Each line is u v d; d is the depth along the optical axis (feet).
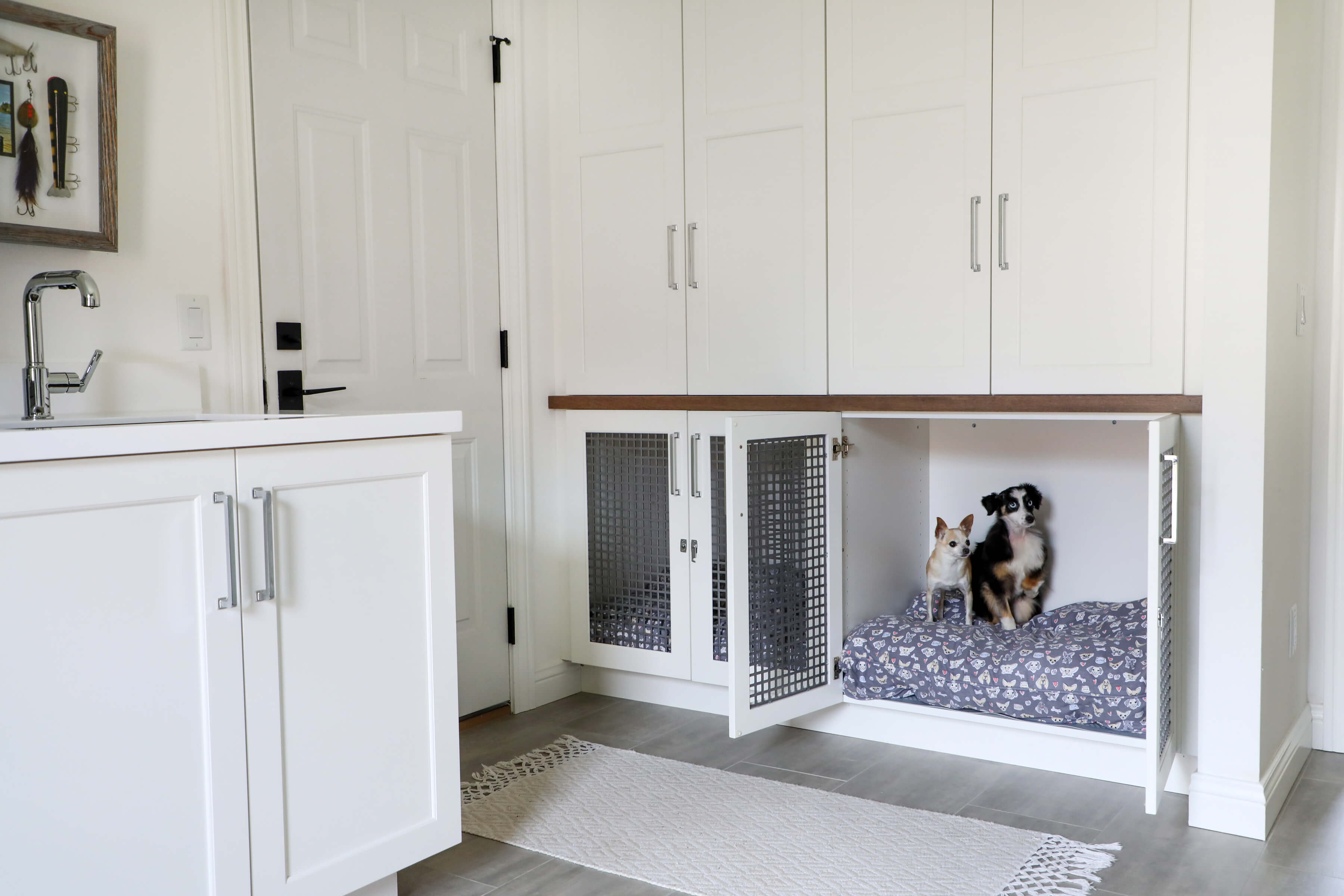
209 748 5.08
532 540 10.14
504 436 9.97
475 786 8.04
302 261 8.18
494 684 9.95
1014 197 7.96
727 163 9.31
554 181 10.31
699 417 9.43
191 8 7.18
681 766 8.43
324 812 5.60
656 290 9.79
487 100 9.74
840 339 8.83
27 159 6.19
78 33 6.38
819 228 8.87
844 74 8.67
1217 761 7.09
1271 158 6.72
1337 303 8.47
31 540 4.45
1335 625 8.61
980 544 9.73
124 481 4.72
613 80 9.91
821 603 8.80
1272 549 7.16
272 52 7.89
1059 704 7.88
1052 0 7.73
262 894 5.32
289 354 8.09
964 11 8.09
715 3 9.29
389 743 5.93
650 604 9.93
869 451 9.39
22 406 6.18
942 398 8.28
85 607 4.63
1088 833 7.04
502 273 9.91
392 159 8.88
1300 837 6.94
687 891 6.34
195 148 7.24
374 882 6.04
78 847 4.63
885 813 7.41
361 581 5.77
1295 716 8.32
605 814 7.50
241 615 5.19
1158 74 7.36
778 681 8.42
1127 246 7.54
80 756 4.63
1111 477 9.62
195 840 5.05
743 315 9.32
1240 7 6.75
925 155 8.34
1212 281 6.93
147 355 6.97
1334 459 8.54
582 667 10.72
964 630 8.84
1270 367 6.92
